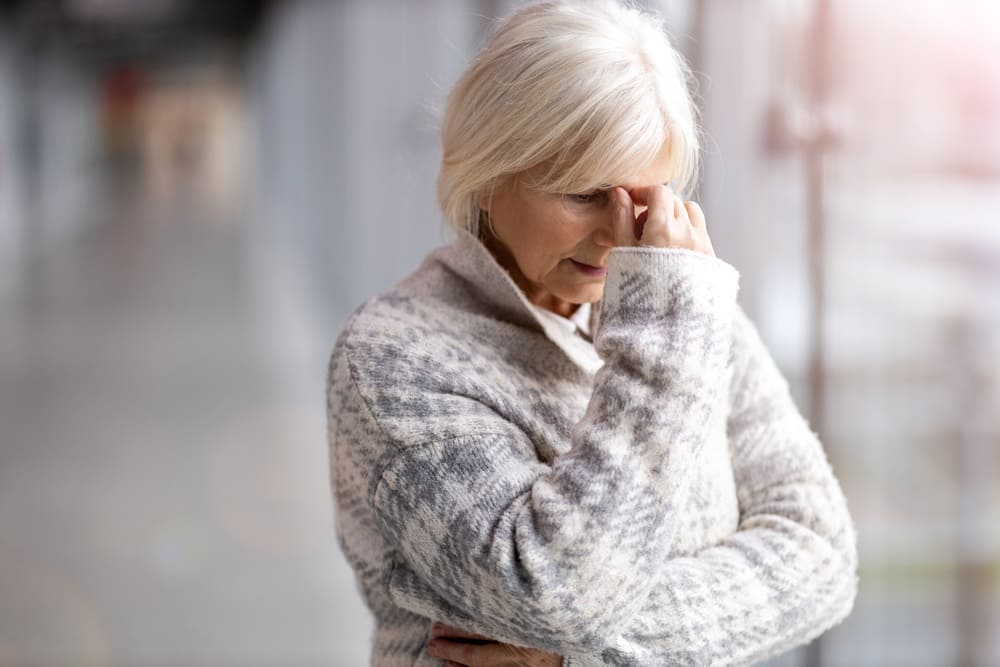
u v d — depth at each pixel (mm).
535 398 1117
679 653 1041
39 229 17578
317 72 10320
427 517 1024
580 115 995
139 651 3094
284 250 14930
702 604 1059
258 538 3963
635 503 952
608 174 1010
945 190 2154
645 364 970
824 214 2160
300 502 4359
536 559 949
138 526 4117
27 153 18547
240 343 7996
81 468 4902
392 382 1081
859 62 2092
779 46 2104
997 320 2256
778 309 2203
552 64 1009
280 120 17125
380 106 6586
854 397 2334
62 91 24031
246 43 27453
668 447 962
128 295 10594
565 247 1061
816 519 1160
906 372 2342
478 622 1043
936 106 2121
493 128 1041
